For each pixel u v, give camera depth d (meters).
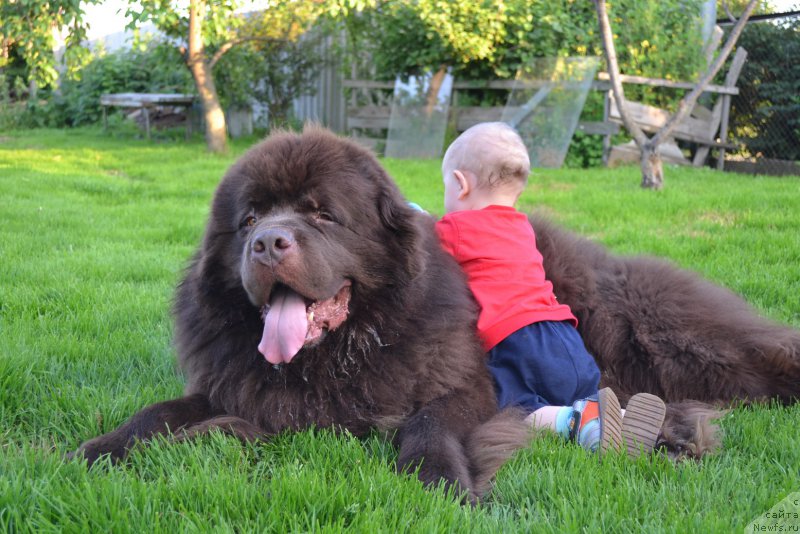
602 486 2.38
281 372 2.90
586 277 3.73
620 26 13.74
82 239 7.00
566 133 13.12
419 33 14.05
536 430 2.94
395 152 14.67
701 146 13.81
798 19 13.16
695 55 13.88
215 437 2.66
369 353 2.91
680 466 2.61
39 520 2.04
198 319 3.07
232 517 2.16
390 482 2.32
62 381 3.40
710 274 5.54
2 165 12.16
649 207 8.42
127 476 2.31
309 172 2.85
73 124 22.02
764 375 3.52
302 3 15.31
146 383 3.54
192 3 13.42
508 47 14.02
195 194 9.87
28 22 11.79
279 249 2.59
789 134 13.40
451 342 3.02
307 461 2.61
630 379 3.62
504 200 3.70
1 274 5.47
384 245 2.96
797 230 7.07
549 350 3.19
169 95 18.47
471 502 2.38
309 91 17.97
